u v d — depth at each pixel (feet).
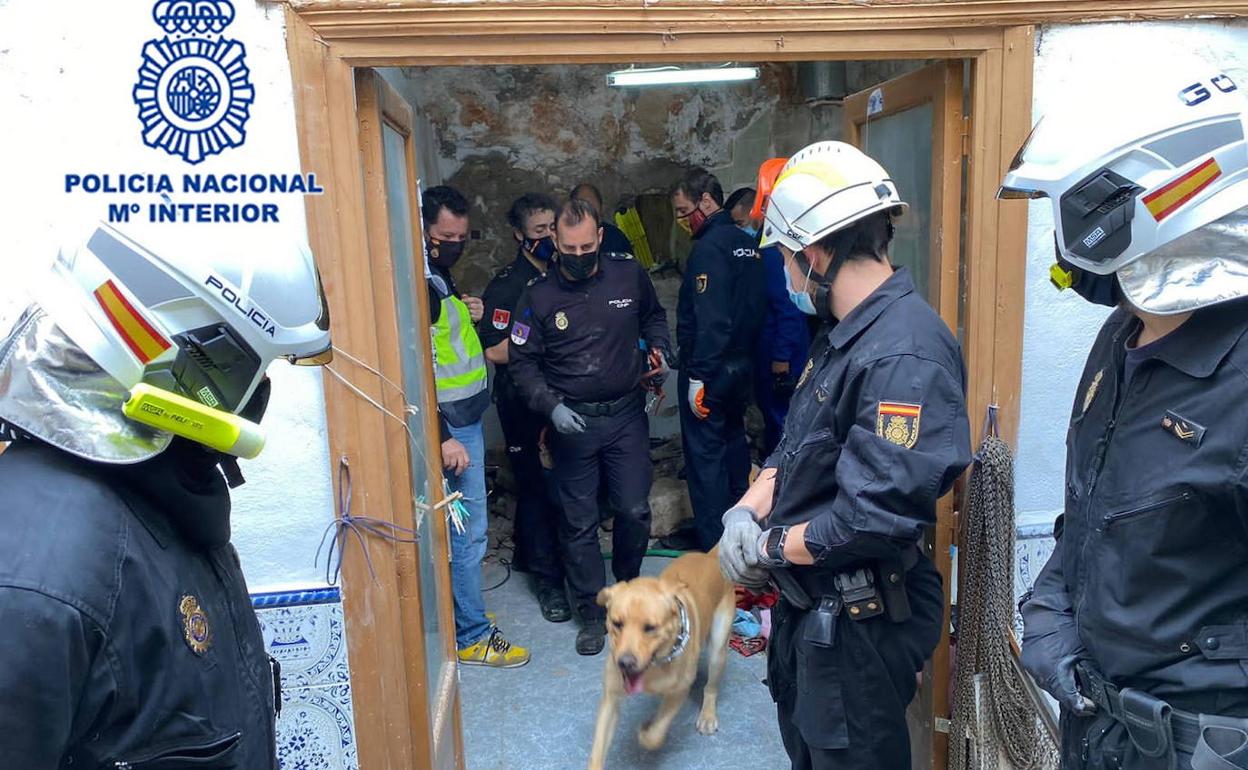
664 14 5.25
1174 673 3.38
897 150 6.97
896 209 5.07
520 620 10.86
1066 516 4.15
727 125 14.19
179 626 2.89
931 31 5.52
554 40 5.24
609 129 13.97
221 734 3.04
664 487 13.23
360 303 5.35
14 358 2.77
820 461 5.04
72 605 2.54
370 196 5.39
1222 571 3.25
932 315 4.87
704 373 10.96
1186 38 5.73
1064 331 6.09
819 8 5.36
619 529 10.30
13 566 2.51
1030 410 6.19
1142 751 3.50
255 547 5.69
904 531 4.47
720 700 8.95
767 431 12.67
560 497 10.01
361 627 5.79
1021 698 5.85
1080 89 3.68
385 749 6.00
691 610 7.80
